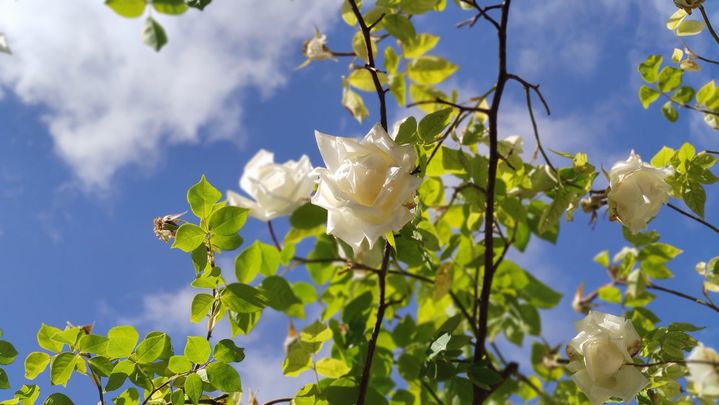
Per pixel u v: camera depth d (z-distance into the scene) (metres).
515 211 1.06
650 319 1.15
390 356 1.17
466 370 0.93
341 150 0.74
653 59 1.03
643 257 1.15
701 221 0.93
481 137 1.10
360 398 0.90
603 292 1.23
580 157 0.97
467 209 1.16
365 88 1.12
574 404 1.20
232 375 0.83
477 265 1.11
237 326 0.88
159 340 0.85
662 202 0.89
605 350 0.83
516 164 1.09
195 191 0.83
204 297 0.84
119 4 0.63
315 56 1.10
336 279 1.22
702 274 0.95
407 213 0.72
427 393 1.14
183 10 0.64
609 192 0.91
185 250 0.83
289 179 0.97
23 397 0.88
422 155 0.79
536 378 1.34
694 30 0.94
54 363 0.85
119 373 0.84
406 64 1.15
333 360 0.98
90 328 0.91
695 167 0.94
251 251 0.94
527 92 0.96
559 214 0.96
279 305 1.01
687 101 1.02
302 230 1.13
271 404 0.91
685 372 0.84
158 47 0.63
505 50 0.93
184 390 0.86
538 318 1.30
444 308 1.32
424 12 0.94
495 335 1.35
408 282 1.31
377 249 1.08
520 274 1.28
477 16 1.02
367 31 0.88
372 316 1.21
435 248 0.93
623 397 0.81
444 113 0.79
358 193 0.72
